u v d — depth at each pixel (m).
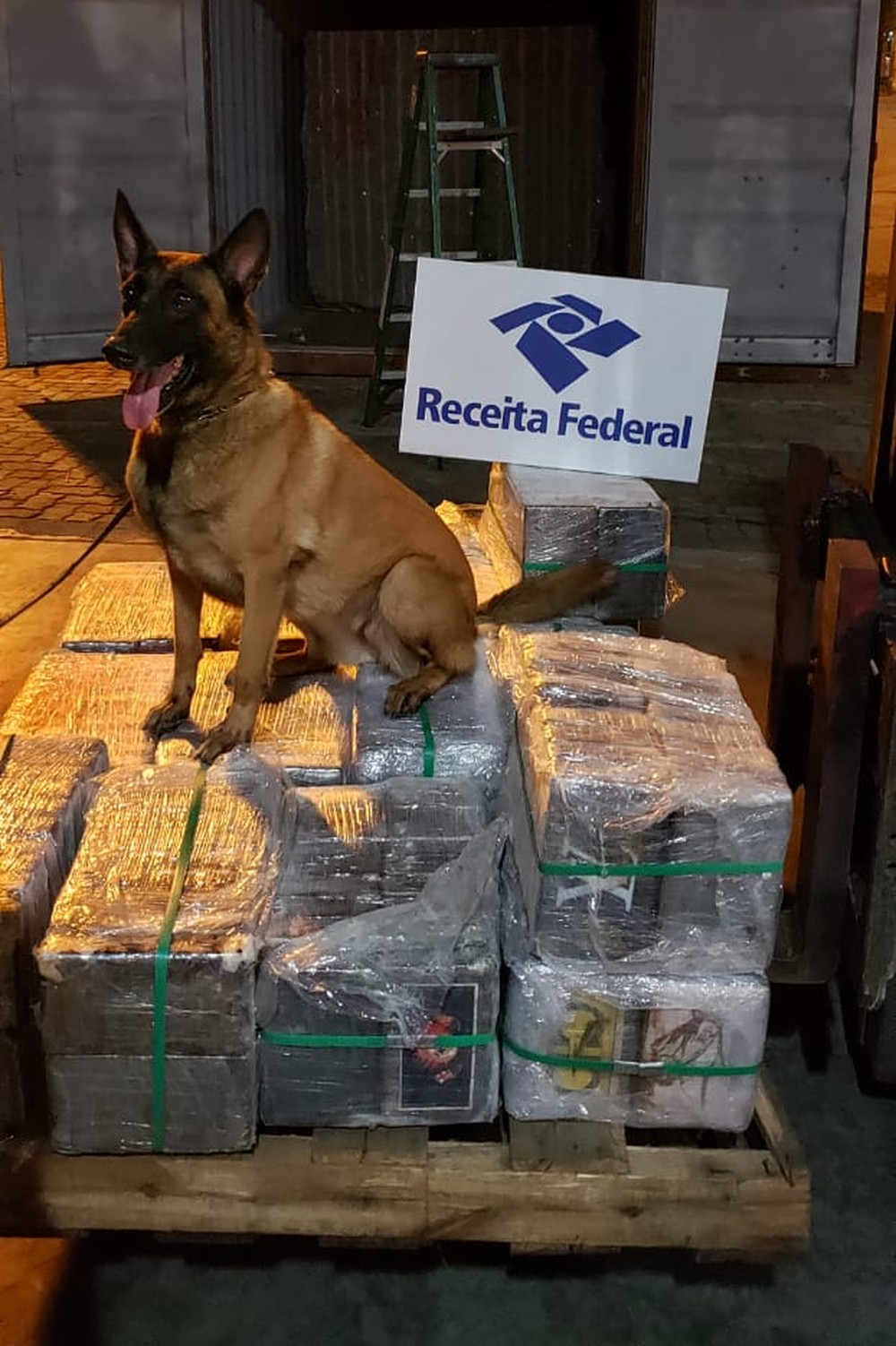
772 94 8.70
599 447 4.09
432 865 2.47
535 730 2.52
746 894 2.32
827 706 2.61
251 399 3.03
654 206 8.98
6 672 4.64
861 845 2.72
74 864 2.39
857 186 8.88
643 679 2.79
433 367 4.09
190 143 9.12
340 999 2.23
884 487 3.20
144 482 3.07
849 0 8.45
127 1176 2.25
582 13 10.75
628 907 2.32
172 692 3.18
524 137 10.91
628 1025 2.33
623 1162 2.28
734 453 7.67
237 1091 2.21
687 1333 2.30
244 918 2.23
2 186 8.84
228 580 3.15
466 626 3.27
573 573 3.43
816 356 9.30
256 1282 2.39
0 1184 2.25
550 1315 2.33
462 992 2.27
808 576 3.37
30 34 8.58
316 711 3.20
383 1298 2.37
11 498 6.58
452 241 11.18
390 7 11.05
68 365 9.73
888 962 2.56
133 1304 2.34
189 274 2.93
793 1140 2.33
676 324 3.99
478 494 6.80
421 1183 2.25
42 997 2.23
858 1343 2.29
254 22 9.87
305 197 11.26
